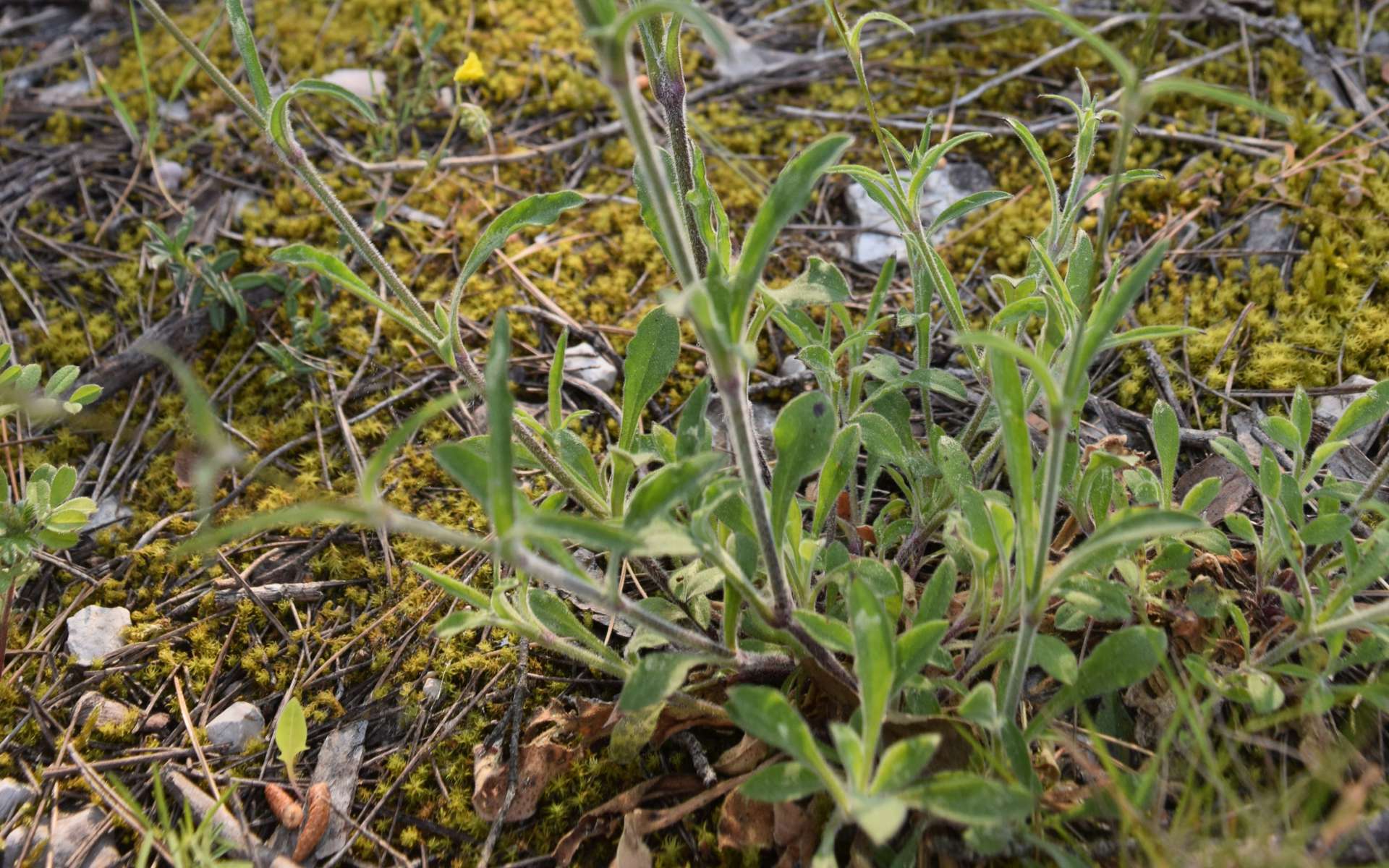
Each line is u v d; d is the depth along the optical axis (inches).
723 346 9.5
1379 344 15.1
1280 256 16.4
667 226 9.7
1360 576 11.2
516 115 19.6
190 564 14.5
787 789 10.4
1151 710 11.9
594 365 16.2
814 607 12.4
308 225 18.0
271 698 13.4
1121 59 9.3
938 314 16.4
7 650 13.7
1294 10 19.3
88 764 12.8
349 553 14.6
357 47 20.7
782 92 19.8
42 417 15.7
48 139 19.3
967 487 11.6
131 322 17.0
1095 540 10.0
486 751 12.7
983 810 10.0
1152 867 10.6
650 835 12.1
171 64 20.5
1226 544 11.9
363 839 12.3
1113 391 15.3
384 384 16.3
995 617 12.4
